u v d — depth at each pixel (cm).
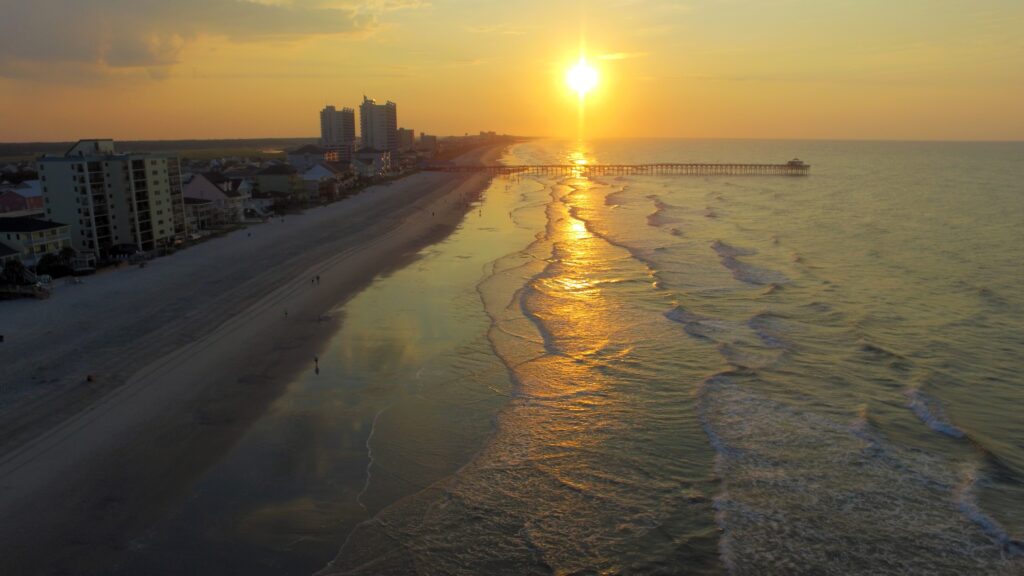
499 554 2414
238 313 5178
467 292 5931
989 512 2575
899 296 5666
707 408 3528
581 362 4228
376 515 2638
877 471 2886
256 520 2589
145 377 3912
